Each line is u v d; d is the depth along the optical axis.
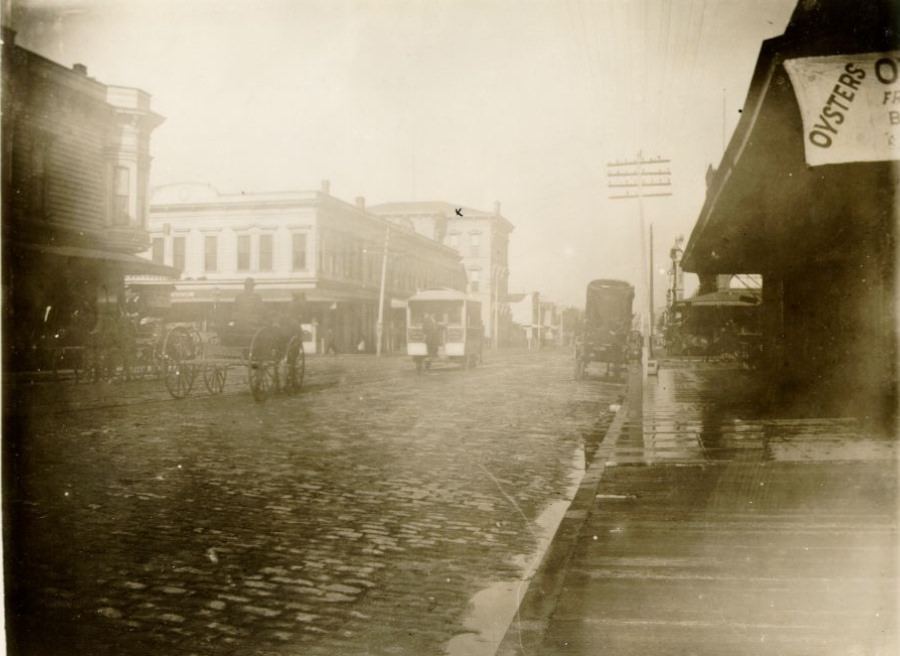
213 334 13.95
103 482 6.64
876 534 4.72
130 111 20.38
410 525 5.52
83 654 3.40
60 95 18.16
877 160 5.68
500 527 5.55
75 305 15.83
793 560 4.29
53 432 9.27
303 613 3.89
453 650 3.48
